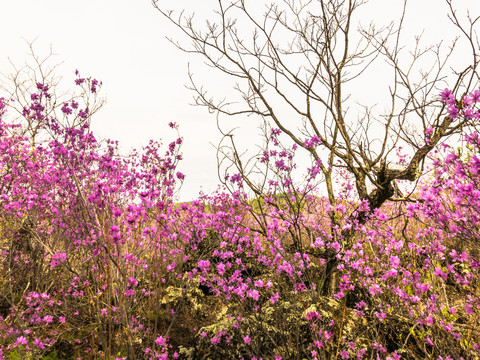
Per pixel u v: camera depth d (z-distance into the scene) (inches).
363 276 150.9
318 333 125.3
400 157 227.1
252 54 189.0
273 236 156.8
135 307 188.9
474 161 83.7
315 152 185.9
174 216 175.8
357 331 144.7
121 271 146.0
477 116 85.2
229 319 151.6
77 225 189.0
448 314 125.0
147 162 203.9
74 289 191.6
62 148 167.8
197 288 195.9
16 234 211.6
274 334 138.9
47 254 201.0
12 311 170.9
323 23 183.2
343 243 165.5
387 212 243.8
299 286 133.6
